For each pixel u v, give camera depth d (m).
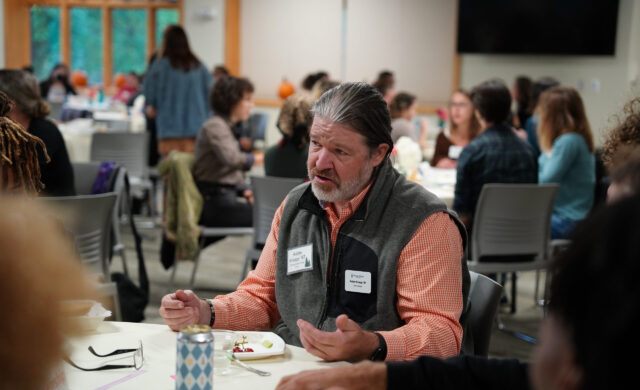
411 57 10.23
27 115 3.04
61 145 3.15
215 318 1.76
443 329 1.63
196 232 3.96
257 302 1.86
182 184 3.96
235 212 4.18
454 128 4.98
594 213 0.62
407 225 1.71
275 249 1.89
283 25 10.59
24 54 11.12
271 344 1.55
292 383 1.24
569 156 4.05
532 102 6.32
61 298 0.65
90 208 3.00
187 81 6.68
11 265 0.61
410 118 5.56
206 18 10.70
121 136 5.85
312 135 1.72
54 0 11.27
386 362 1.28
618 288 0.56
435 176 4.30
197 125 6.77
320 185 1.72
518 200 3.51
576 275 0.60
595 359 0.57
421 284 1.67
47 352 0.63
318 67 10.56
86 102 8.66
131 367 1.42
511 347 3.67
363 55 10.39
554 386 0.61
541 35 9.11
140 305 3.12
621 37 8.63
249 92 4.25
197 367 1.16
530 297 4.66
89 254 3.05
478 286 1.99
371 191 1.74
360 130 1.68
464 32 9.61
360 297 1.73
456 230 1.75
